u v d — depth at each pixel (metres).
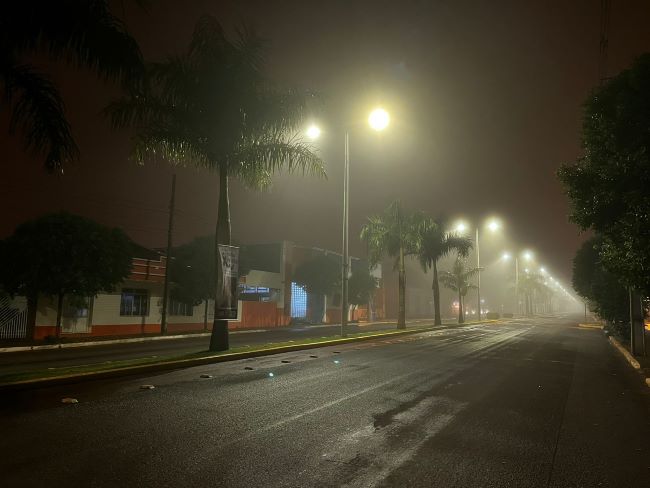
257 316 42.25
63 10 10.30
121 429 7.02
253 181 17.25
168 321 33.75
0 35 9.99
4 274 21.98
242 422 7.61
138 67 11.26
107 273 23.86
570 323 56.50
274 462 5.87
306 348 19.41
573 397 10.85
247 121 16.55
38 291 22.58
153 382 10.98
